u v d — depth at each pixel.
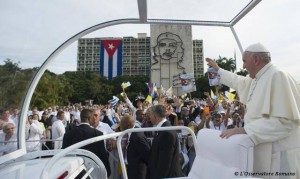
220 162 1.91
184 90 9.96
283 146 2.06
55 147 6.24
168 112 6.06
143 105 9.00
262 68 2.19
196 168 2.18
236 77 2.72
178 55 40.44
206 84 54.28
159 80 40.12
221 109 8.64
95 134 3.68
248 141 1.84
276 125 1.96
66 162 2.08
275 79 2.07
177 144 3.05
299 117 1.97
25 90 2.57
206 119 6.12
